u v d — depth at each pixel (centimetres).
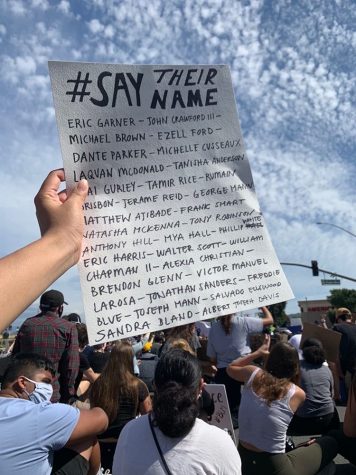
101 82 201
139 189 200
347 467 486
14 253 98
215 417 353
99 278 187
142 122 205
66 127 193
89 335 181
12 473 193
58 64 195
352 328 655
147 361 547
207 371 496
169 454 194
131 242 194
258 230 216
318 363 510
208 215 209
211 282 203
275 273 214
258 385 353
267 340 462
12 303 89
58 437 215
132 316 188
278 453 339
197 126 214
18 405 213
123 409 374
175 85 213
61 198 147
